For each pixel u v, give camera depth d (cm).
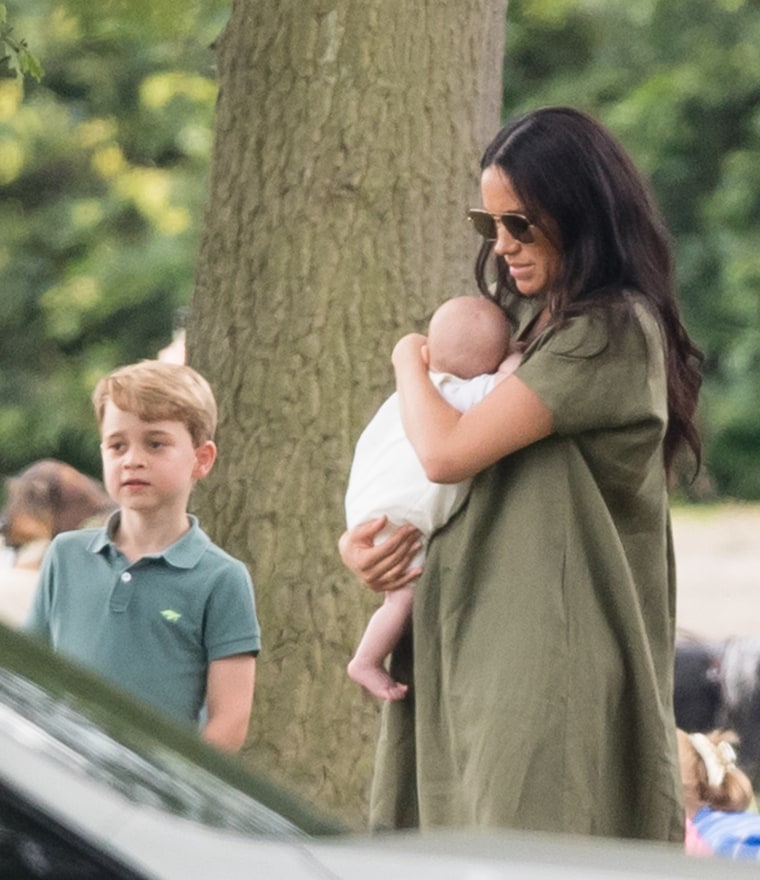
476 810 1248
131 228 7069
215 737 1423
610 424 1253
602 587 1261
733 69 7294
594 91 7375
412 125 2005
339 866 846
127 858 806
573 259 1276
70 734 920
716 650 1973
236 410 1995
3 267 7088
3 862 805
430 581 1302
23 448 7050
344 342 1988
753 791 1909
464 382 1320
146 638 1428
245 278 2008
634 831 1268
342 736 1948
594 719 1246
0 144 7012
